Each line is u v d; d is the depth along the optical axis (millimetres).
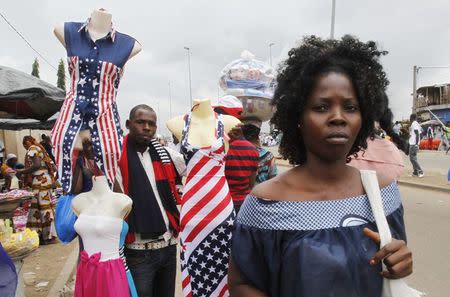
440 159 19297
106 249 2715
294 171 1383
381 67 1459
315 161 1333
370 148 2164
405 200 9016
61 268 5383
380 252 1190
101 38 2670
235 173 3549
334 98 1291
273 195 1318
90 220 2713
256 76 4652
